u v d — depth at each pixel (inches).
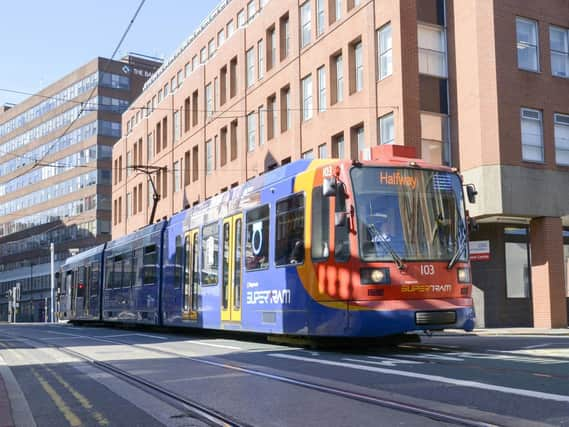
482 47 1008.2
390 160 526.9
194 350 586.2
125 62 3708.2
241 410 291.6
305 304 534.0
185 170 1966.0
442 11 1089.4
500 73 1001.5
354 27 1167.0
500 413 261.1
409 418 259.4
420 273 501.0
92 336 896.9
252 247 626.2
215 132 1759.4
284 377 382.6
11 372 466.9
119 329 1138.7
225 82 1727.4
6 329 1342.3
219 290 691.4
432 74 1067.9
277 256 579.2
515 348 546.3
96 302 1202.6
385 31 1095.6
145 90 2522.1
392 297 491.2
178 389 357.7
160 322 874.1
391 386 334.3
